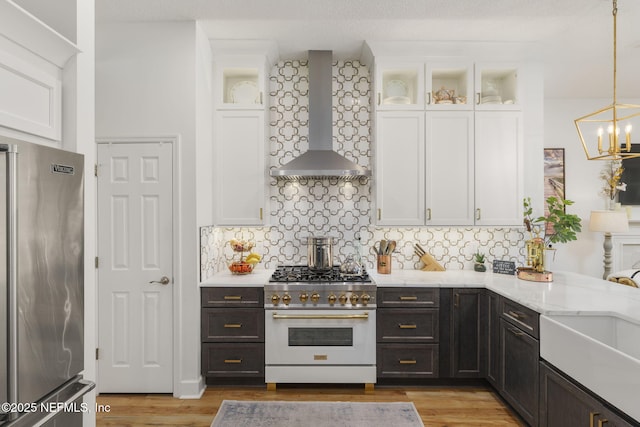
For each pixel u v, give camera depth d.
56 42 1.55
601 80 3.98
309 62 3.37
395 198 3.28
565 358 1.92
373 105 3.37
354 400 2.82
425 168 3.28
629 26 2.88
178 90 2.91
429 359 2.96
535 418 2.23
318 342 2.95
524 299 2.37
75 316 1.58
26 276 1.31
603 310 2.10
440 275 3.29
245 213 3.25
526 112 3.46
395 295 2.96
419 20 2.84
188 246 2.91
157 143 2.92
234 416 2.58
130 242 2.93
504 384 2.65
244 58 3.25
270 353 2.93
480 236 3.58
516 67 3.29
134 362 2.93
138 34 2.92
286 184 3.61
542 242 3.10
